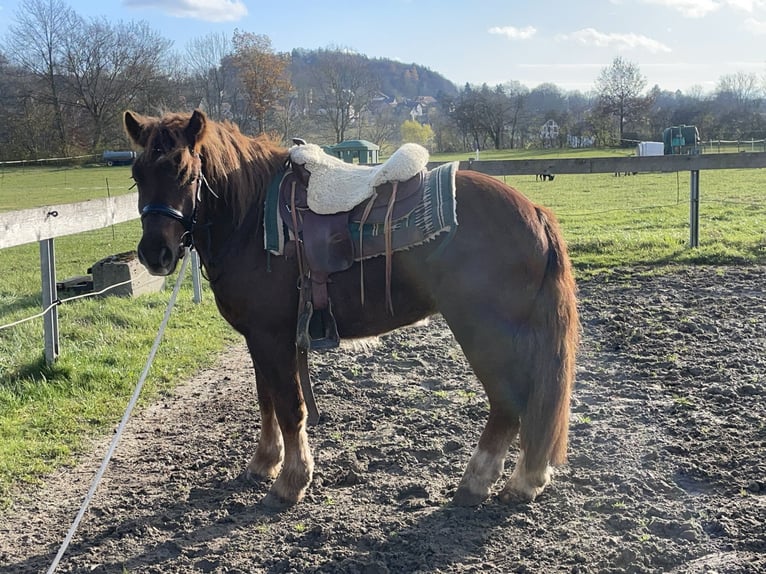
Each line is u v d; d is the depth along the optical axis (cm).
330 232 311
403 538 296
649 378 476
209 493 351
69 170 4006
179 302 748
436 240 304
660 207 1498
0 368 516
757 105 6219
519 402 311
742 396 434
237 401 480
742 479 330
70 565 290
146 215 298
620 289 728
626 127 5788
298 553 290
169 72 4931
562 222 1310
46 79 4669
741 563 264
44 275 520
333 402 465
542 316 302
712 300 665
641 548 276
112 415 455
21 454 395
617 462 355
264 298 323
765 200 1580
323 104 5066
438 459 377
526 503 320
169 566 287
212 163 316
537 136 5862
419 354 566
